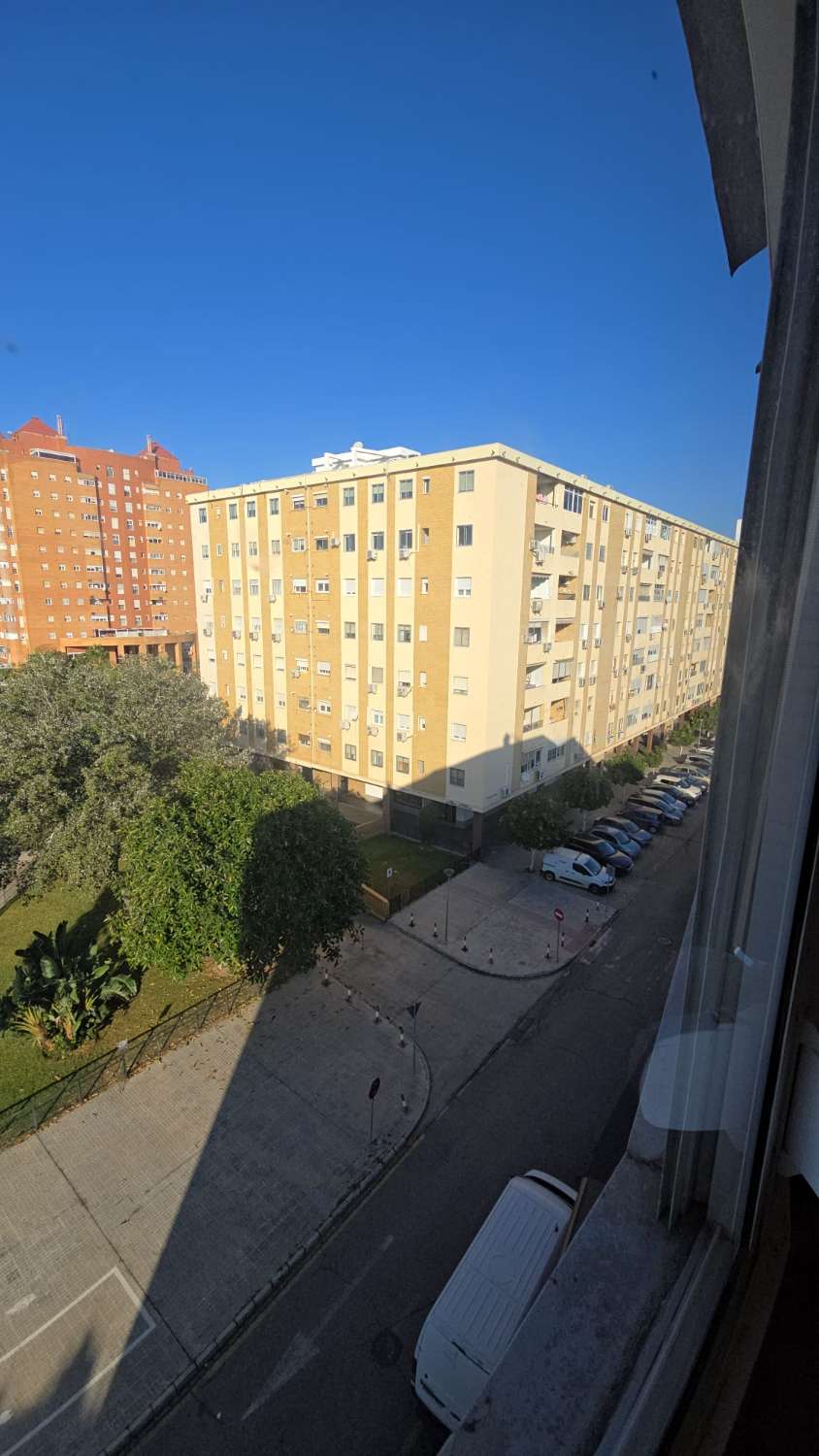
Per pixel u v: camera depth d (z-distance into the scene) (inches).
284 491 1099.9
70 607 2628.0
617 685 1258.6
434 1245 394.6
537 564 943.7
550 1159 456.4
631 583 1232.2
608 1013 617.6
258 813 562.9
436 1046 566.6
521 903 839.7
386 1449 303.0
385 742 1047.0
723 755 55.5
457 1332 306.7
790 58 39.9
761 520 49.8
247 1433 309.6
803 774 51.1
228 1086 509.7
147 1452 303.6
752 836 55.3
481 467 840.3
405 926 770.2
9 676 796.6
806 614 48.3
